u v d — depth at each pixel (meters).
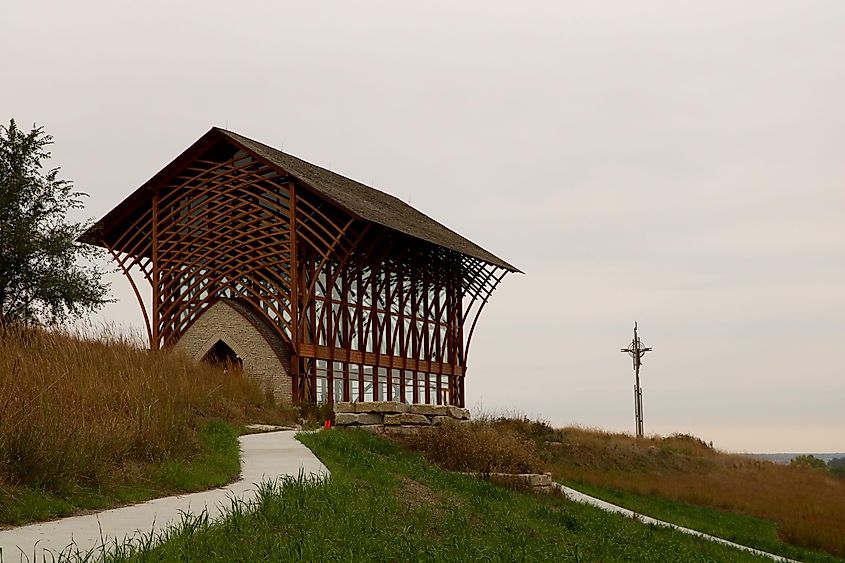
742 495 37.03
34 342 17.45
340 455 17.88
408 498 13.67
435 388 46.41
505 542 12.02
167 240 39.53
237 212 38.66
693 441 56.53
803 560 25.84
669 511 30.72
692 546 19.67
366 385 41.06
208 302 38.75
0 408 12.32
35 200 30.42
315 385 37.44
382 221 36.94
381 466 17.03
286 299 37.38
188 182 39.50
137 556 8.21
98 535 9.59
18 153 30.02
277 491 12.19
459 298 48.81
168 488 13.23
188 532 9.23
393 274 43.38
